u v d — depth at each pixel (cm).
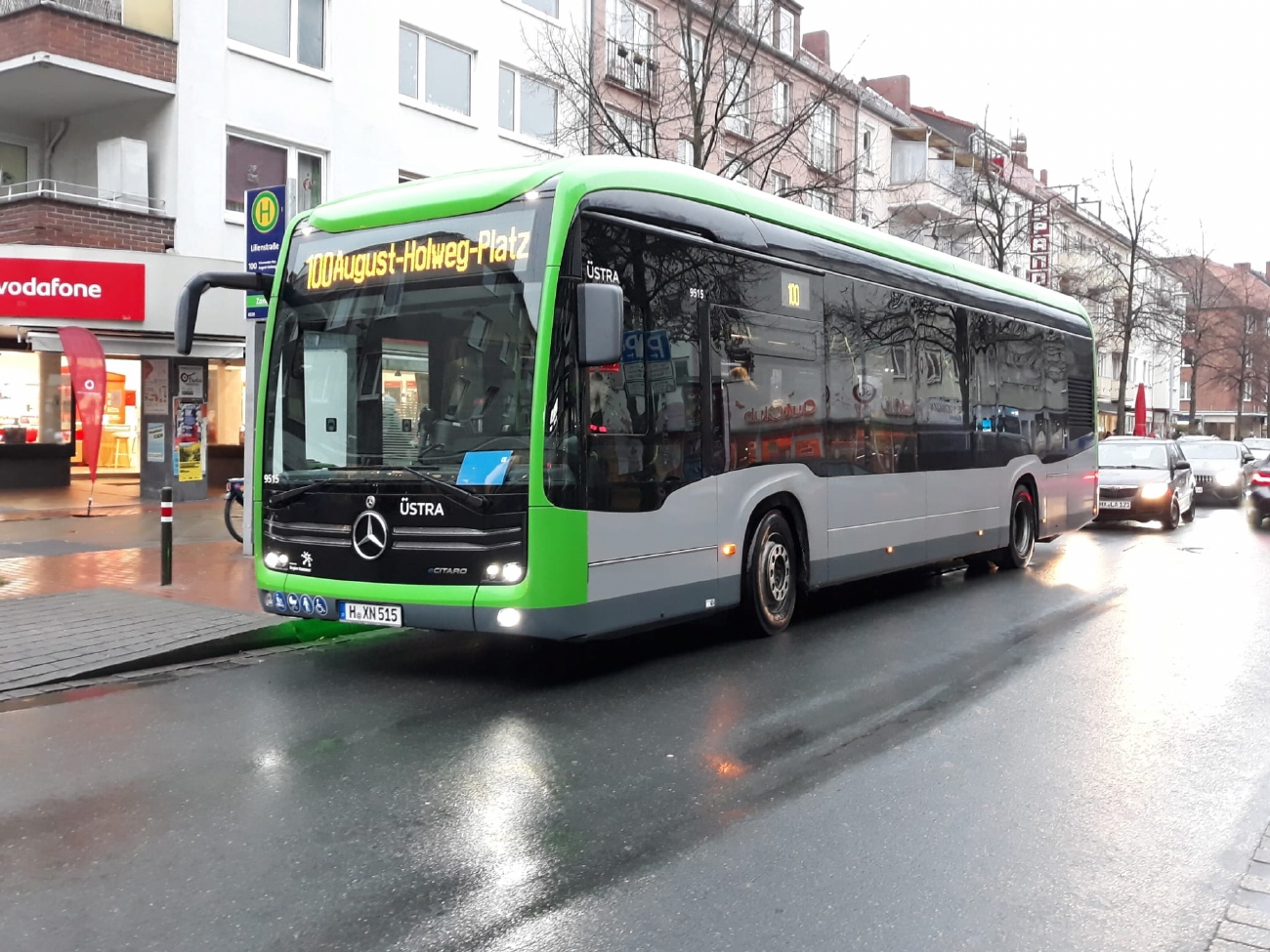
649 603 701
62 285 1689
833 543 899
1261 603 1020
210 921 355
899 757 536
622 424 682
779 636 848
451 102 2284
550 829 438
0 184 1914
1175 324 3675
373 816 452
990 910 367
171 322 1767
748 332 801
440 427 658
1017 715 617
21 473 2011
